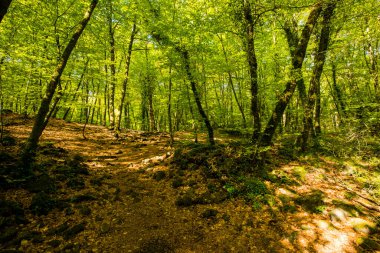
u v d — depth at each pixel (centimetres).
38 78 1232
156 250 525
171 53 1107
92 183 788
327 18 1088
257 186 804
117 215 647
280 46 1518
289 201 759
